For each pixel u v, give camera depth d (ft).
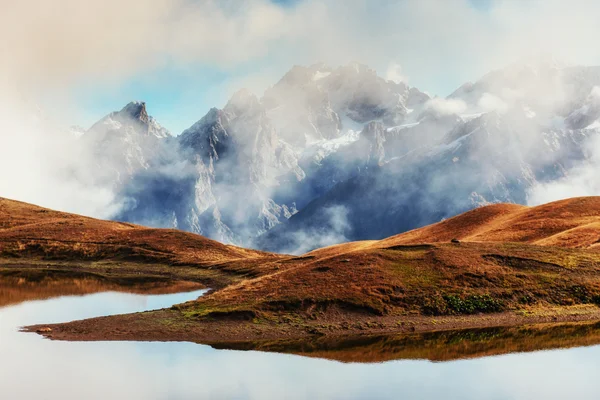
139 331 167.32
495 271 217.77
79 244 440.45
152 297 241.55
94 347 150.82
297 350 153.89
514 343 163.22
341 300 191.72
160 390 119.65
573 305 200.54
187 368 135.23
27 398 112.98
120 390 118.93
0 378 124.16
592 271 222.28
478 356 149.59
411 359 146.41
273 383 125.80
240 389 121.60
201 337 164.14
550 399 116.26
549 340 166.30
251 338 165.27
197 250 431.43
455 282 208.44
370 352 153.17
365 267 220.02
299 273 218.79
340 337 168.76
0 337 157.58
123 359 141.08
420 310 191.42
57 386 120.16
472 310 192.65
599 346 158.81
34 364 134.41
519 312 193.88
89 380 124.47
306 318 182.19
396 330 177.06
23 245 435.53
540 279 214.07
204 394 118.01
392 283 205.16
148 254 416.67
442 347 158.61
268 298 193.16
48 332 164.76
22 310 201.87
